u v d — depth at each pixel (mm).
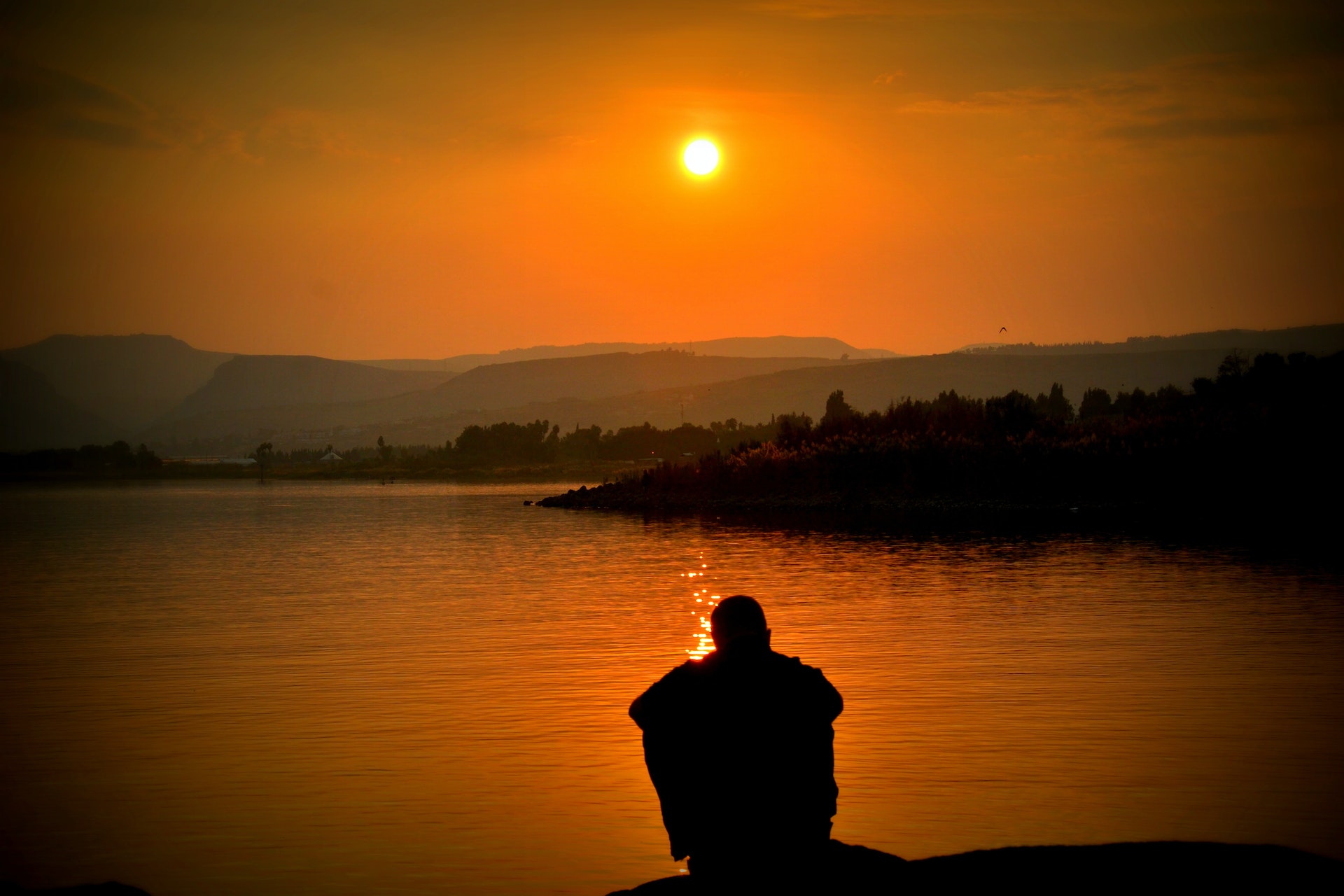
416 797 11398
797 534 46344
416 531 57656
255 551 46344
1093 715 14070
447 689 16562
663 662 18531
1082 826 10062
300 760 12812
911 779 11516
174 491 163125
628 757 12758
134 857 9859
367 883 9219
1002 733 13273
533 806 11094
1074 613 22578
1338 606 23047
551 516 70125
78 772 12445
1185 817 10273
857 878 5340
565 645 20234
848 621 21938
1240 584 26750
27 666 19000
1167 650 18391
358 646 20578
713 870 5301
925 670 17016
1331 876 6012
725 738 5320
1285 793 10922
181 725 14578
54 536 58625
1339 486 53156
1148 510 53719
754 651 5520
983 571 30688
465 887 9109
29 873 9508
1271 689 15453
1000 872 6070
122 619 25109
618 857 9727
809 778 5355
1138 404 98812
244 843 10180
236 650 20500
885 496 63438
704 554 38781
